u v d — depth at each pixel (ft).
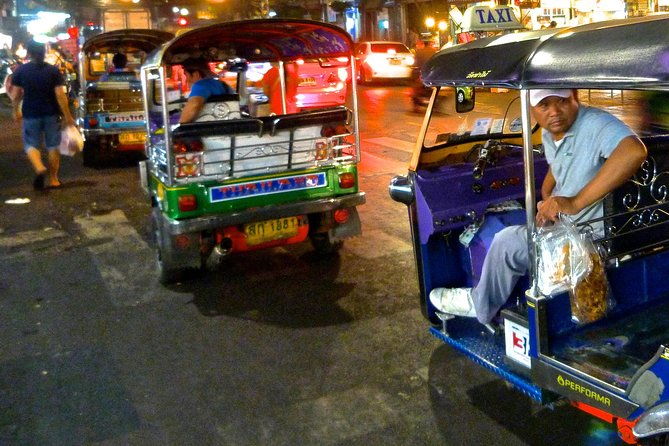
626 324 10.62
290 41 19.83
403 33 104.42
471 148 13.51
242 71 21.76
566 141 10.25
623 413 8.84
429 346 14.28
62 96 29.32
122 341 14.98
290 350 14.35
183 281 18.40
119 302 17.11
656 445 8.39
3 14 121.70
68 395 12.80
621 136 9.49
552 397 10.31
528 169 9.53
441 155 13.12
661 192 10.57
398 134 39.70
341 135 18.16
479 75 9.90
